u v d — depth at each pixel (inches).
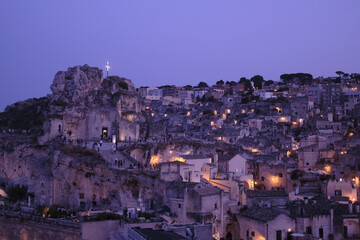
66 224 4020.7
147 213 4330.7
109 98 6727.4
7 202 5295.3
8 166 5851.4
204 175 5620.1
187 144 6446.9
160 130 7062.0
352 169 5733.3
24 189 5482.3
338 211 4357.8
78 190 5246.1
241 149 6963.6
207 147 6594.5
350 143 6692.9
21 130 6953.7
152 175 5064.0
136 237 3388.3
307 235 4089.6
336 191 5265.8
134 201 4992.6
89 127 6220.5
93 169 5226.4
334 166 5974.4
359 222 4298.7
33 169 5595.5
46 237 4190.5
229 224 4756.4
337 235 4271.7
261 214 4352.9
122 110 6830.7
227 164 5856.3
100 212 4227.4
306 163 6353.3
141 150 5880.9
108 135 6304.1
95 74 6840.6
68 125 6023.6
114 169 5157.5
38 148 5684.1
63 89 6461.6
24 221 4424.2
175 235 3467.0
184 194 4424.2
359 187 5521.7
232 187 5246.1
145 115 7440.9
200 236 3764.8
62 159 5359.3
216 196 4630.9
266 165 6018.7
